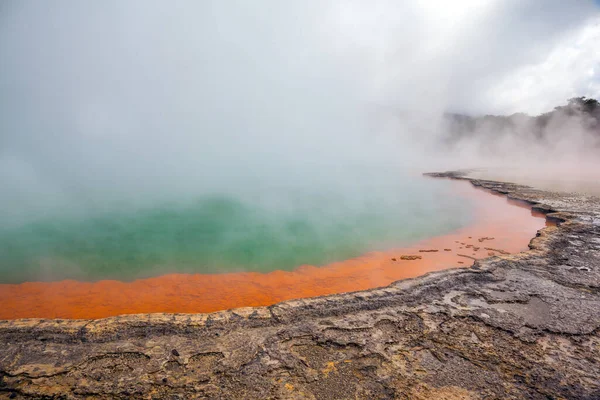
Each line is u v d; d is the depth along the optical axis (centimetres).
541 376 303
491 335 365
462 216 1066
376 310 414
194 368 310
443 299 443
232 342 349
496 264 549
